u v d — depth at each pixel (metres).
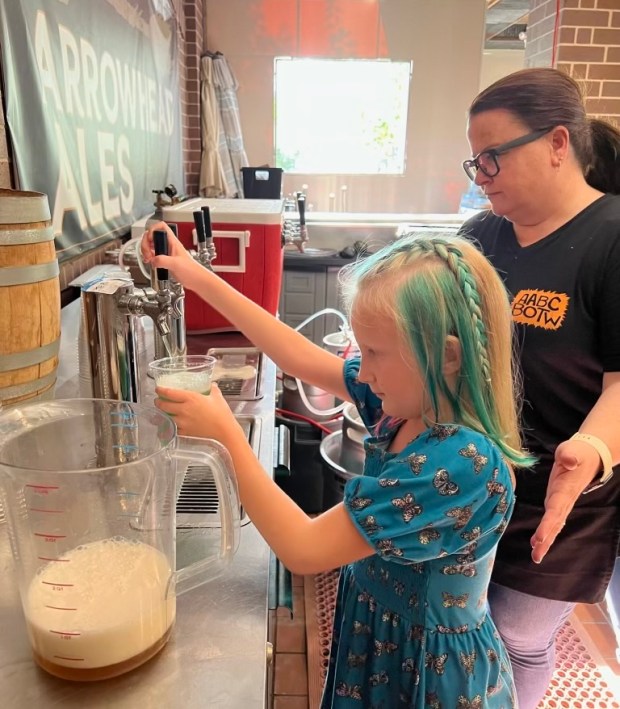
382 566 0.85
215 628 0.63
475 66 4.57
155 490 0.60
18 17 1.41
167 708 0.53
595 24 3.30
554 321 1.14
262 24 4.42
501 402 0.77
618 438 0.96
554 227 1.18
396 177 4.80
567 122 1.11
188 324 1.68
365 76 4.66
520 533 1.19
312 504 1.89
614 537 1.20
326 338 2.00
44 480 0.56
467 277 0.73
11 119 1.39
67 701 0.54
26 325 0.91
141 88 2.71
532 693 1.33
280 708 1.60
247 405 1.22
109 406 0.73
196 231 1.35
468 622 0.83
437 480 0.70
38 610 0.55
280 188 3.93
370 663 0.88
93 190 2.02
